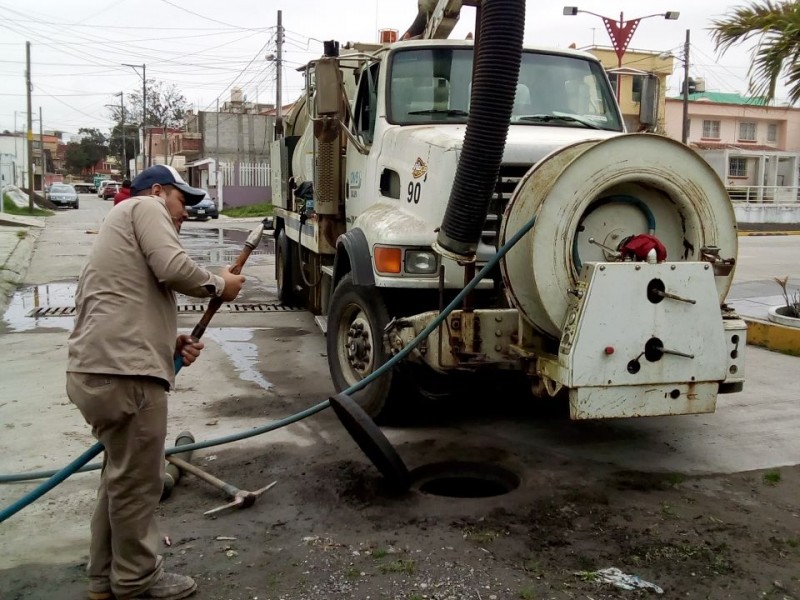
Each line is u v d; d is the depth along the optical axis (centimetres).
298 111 1022
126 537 327
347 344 616
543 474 473
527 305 431
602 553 375
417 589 345
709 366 408
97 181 9112
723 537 391
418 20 729
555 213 410
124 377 314
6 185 4384
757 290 1165
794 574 356
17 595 345
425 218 525
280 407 619
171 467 460
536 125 599
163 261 319
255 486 459
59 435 547
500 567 362
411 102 617
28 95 3919
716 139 4728
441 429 561
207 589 346
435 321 443
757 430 555
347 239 579
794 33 824
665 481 461
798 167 4200
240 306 1111
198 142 5656
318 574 358
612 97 660
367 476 472
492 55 404
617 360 395
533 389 451
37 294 1200
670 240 439
